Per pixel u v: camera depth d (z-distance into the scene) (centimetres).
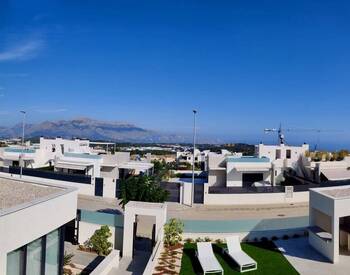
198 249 2086
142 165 5341
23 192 1380
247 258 2016
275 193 3828
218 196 3712
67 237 2452
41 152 6162
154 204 2347
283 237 2477
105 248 2233
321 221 2323
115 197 3950
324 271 1914
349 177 4722
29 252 1142
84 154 5206
